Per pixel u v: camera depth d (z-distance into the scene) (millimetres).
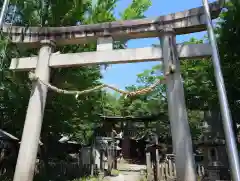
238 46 7824
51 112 11305
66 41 8094
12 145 13055
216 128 12625
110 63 7309
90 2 9945
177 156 5836
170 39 6961
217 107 11570
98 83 12219
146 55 7016
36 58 7918
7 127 13867
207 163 12156
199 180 11641
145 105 20188
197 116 20250
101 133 22109
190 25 6973
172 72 6461
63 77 10227
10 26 8242
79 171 16859
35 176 12070
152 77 18656
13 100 10688
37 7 9117
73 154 24656
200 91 12312
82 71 11312
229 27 7938
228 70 8492
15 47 8961
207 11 6430
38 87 7320
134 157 33656
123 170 22594
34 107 7102
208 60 11758
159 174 12398
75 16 9414
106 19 9938
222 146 11742
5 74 9906
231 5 7820
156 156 12617
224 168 10945
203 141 12914
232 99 8539
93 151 19734
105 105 20734
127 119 18250
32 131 6852
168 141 23984
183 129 5980
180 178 5664
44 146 12641
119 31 7559
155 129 24141
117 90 6734
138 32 7418
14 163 13102
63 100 10820
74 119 13453
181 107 6203
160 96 19125
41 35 8086
